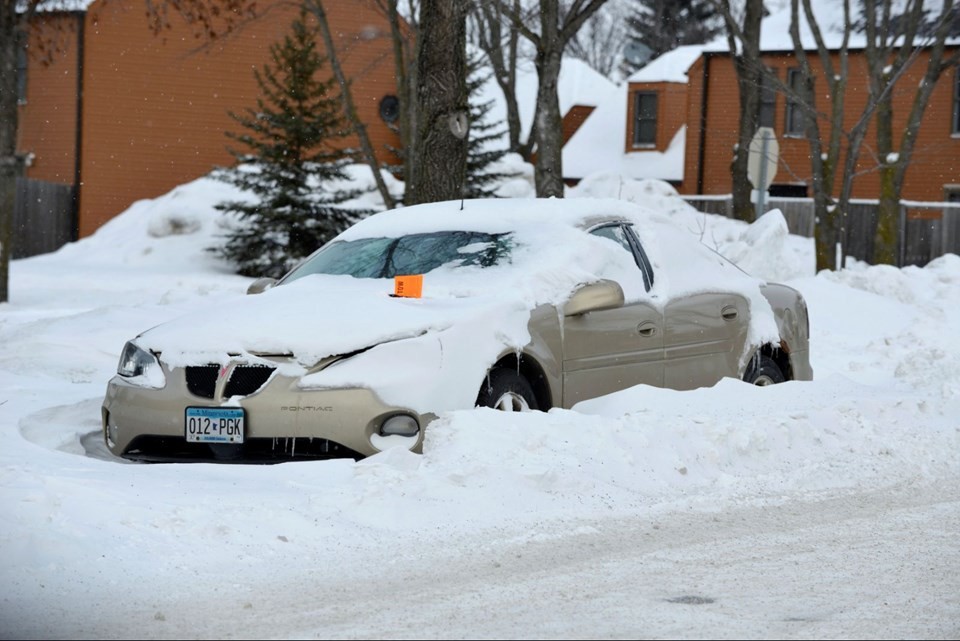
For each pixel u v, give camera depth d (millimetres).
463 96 33188
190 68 84562
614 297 17281
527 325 16656
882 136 62656
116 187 83625
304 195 64500
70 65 83000
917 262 69625
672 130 101812
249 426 15258
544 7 45094
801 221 75188
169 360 15883
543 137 45156
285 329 15633
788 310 21453
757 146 44438
